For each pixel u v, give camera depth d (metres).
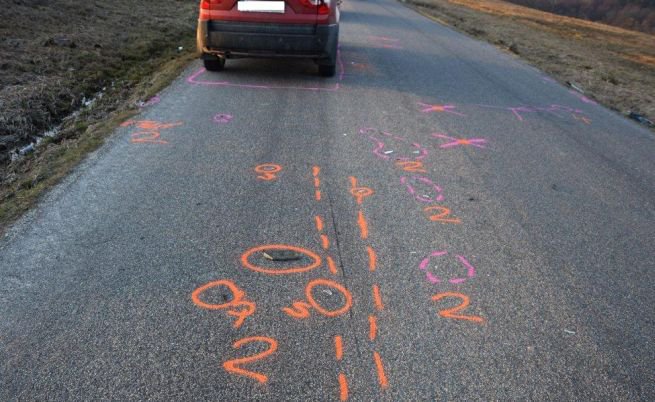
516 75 9.61
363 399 2.33
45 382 2.32
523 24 22.30
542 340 2.78
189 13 12.41
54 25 8.77
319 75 7.73
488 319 2.90
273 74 7.68
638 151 6.07
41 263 3.09
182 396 2.29
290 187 4.21
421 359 2.58
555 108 7.55
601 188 4.84
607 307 3.10
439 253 3.48
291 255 3.31
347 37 11.78
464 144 5.58
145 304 2.82
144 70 7.61
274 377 2.41
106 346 2.53
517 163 5.22
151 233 3.45
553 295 3.17
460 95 7.62
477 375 2.51
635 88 9.98
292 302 2.91
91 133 5.03
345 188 4.28
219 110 5.90
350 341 2.66
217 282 3.03
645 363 2.69
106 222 3.54
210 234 3.48
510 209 4.21
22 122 5.17
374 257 3.37
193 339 2.61
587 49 16.12
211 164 4.52
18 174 4.27
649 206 4.54
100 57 7.59
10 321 2.64
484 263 3.42
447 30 15.48
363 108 6.46
